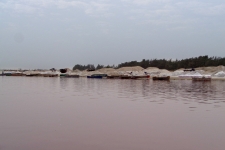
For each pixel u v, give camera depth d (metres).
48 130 16.42
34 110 23.58
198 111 23.39
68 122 18.66
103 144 13.77
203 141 14.33
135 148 13.19
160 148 13.22
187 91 45.47
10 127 17.11
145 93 41.34
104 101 30.39
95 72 168.38
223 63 162.88
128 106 26.31
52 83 75.12
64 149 12.99
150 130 16.56
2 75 173.62
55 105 26.78
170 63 194.50
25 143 13.86
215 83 74.25
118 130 16.53
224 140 14.49
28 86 59.81
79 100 31.25
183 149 13.08
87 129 16.73
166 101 30.56
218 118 20.19
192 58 183.12
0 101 29.89
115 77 125.50
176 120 19.45
